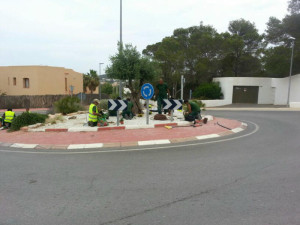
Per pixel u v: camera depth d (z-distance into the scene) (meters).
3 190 4.23
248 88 29.77
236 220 3.15
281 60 25.22
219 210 3.42
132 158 6.16
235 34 30.19
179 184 4.40
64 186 4.37
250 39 30.73
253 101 29.91
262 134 9.45
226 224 3.06
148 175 4.88
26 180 4.69
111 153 6.70
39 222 3.18
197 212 3.38
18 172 5.17
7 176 4.92
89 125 10.34
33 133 9.53
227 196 3.87
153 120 12.12
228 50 28.95
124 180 4.63
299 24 24.39
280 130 10.41
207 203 3.64
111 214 3.36
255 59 30.36
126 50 13.47
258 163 5.61
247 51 30.80
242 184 4.36
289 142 7.93
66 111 16.64
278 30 26.03
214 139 8.48
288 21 24.84
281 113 18.52
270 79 29.27
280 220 3.13
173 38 31.39
